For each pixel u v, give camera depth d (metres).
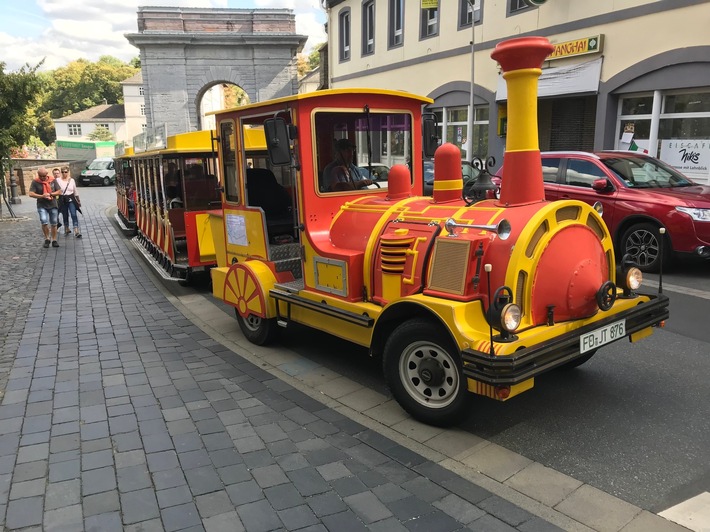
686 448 3.48
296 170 4.79
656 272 7.93
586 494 3.02
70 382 4.70
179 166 8.45
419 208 4.23
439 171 4.23
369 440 3.64
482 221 3.66
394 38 20.25
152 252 11.03
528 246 3.46
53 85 96.19
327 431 3.78
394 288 4.07
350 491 3.06
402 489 3.08
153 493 3.05
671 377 4.54
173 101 32.59
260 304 5.34
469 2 14.55
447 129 18.14
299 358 5.32
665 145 11.88
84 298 7.94
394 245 4.01
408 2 18.91
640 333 4.02
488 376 3.13
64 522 2.81
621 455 3.41
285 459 3.40
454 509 2.90
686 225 7.51
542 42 3.50
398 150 5.30
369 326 4.17
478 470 3.27
